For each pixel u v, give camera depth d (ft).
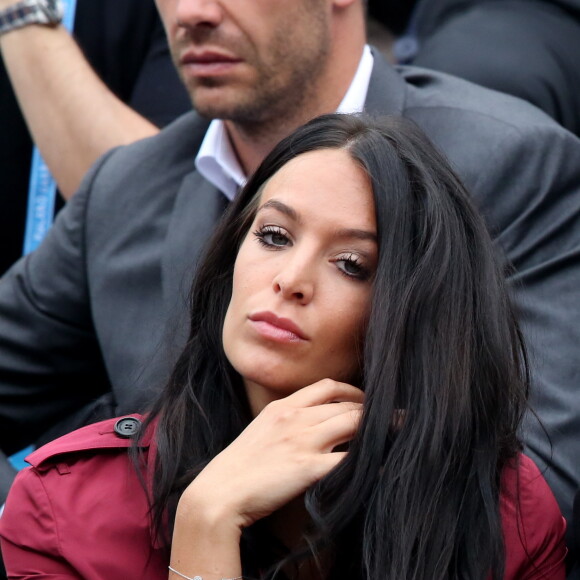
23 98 41.78
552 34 38.19
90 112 41.22
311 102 32.86
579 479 28.89
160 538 24.27
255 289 23.71
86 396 37.70
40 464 25.02
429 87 34.65
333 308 23.53
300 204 23.65
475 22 38.73
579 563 27.86
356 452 23.24
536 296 30.91
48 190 43.21
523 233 31.58
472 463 24.03
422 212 24.06
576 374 30.09
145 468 25.07
